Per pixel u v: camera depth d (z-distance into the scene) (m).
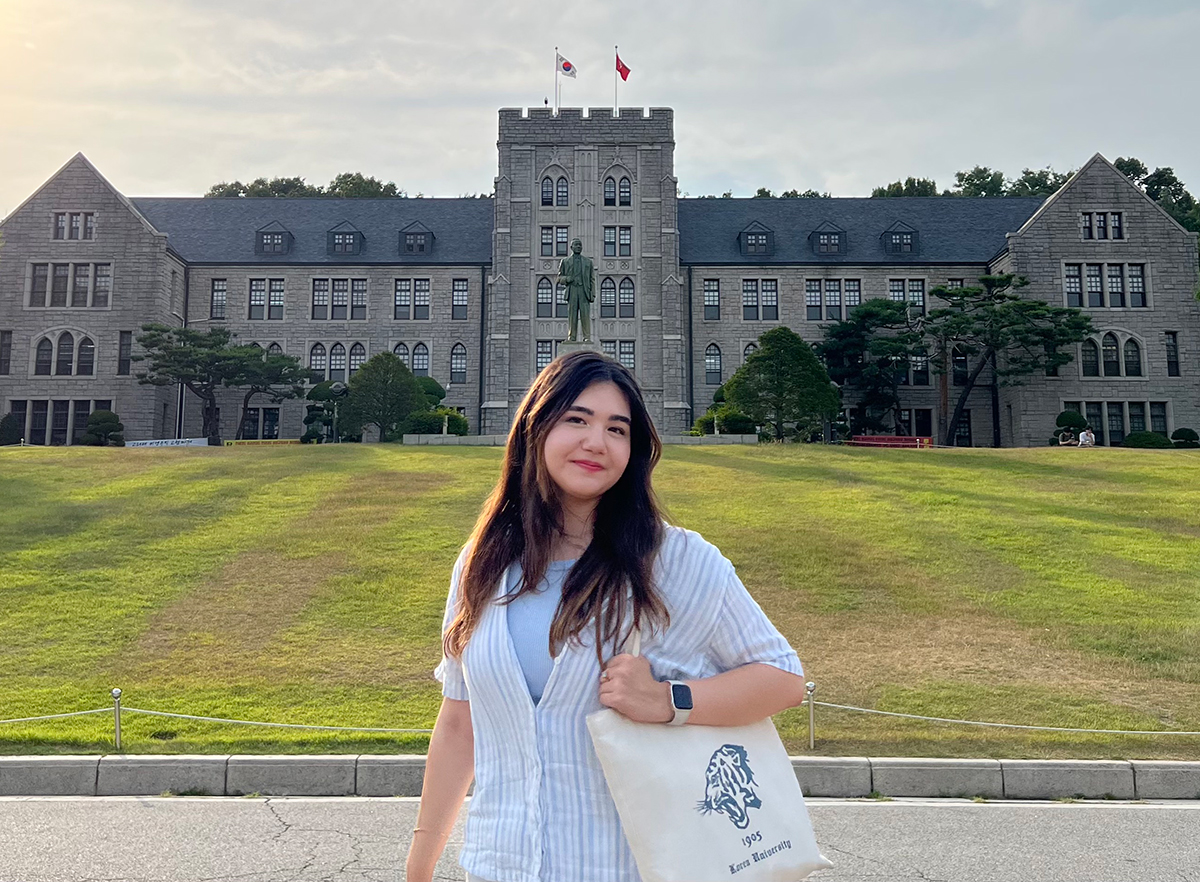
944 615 14.70
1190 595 15.72
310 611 14.76
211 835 7.20
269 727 9.93
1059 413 55.31
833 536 19.61
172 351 51.44
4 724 9.85
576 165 58.53
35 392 55.28
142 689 11.28
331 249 62.50
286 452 32.28
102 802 8.15
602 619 2.57
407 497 23.47
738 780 2.41
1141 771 8.58
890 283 61.94
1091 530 20.23
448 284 61.78
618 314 57.66
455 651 2.84
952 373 61.09
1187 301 57.22
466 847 2.61
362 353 61.19
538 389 2.90
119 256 56.25
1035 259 57.06
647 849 2.31
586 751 2.52
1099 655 12.78
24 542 18.70
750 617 2.70
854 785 8.61
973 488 25.19
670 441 40.25
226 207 65.50
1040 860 6.70
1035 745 9.41
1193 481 26.44
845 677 11.85
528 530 2.78
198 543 18.80
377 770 8.57
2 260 56.09
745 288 61.78
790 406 42.78
